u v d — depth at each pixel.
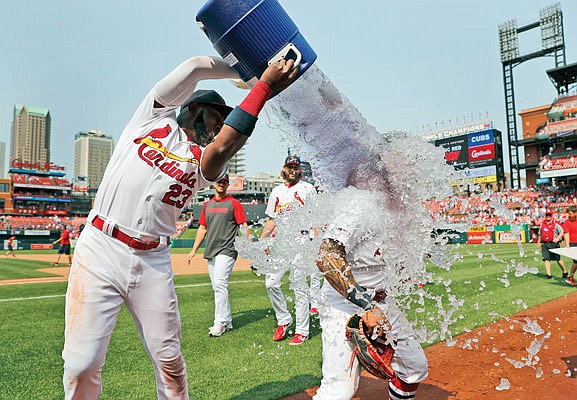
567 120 39.72
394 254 1.82
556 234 8.91
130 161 1.75
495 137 38.44
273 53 1.50
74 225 52.97
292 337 4.22
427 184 1.80
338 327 1.87
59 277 10.76
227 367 3.30
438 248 2.01
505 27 47.00
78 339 1.67
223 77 1.87
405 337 1.97
